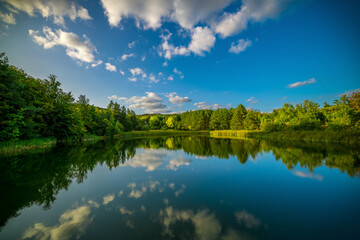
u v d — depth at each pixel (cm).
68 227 473
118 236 427
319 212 561
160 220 507
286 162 1364
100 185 836
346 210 574
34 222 502
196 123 9588
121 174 1038
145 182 885
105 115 5947
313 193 729
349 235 433
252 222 497
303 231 452
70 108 3250
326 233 443
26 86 2428
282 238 421
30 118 2292
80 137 3756
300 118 3731
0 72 1794
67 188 795
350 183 855
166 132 8494
